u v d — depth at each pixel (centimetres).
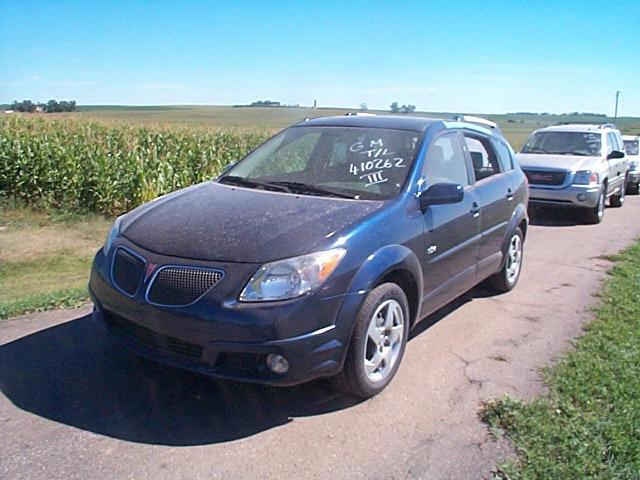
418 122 464
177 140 1705
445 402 351
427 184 409
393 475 279
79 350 404
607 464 288
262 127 3022
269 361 305
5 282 619
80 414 321
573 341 453
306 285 306
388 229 356
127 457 284
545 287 610
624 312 526
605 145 1171
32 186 1069
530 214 1180
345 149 437
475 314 515
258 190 406
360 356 335
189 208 376
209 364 307
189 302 307
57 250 776
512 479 276
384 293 348
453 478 278
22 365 378
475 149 522
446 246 424
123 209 1082
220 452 292
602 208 1106
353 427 320
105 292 347
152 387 355
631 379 379
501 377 386
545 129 1258
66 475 269
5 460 277
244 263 307
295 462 287
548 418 328
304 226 333
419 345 439
